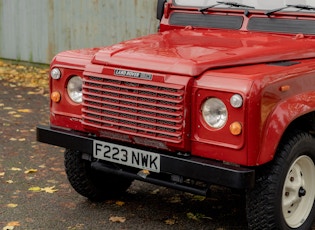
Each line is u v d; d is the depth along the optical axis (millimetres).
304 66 4285
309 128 4371
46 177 5750
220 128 3900
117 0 10961
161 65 4078
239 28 5102
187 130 4012
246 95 3756
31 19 11969
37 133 4719
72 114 4586
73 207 5043
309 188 4500
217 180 3906
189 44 4590
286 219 4344
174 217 4875
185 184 4215
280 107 3926
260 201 4090
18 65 12305
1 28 12383
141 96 4133
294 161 4176
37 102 9109
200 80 3951
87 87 4383
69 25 11570
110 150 4371
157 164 4148
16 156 6371
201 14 5312
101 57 4359
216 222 4793
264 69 4062
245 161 3834
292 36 4867
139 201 5223
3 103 8984
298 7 4852
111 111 4301
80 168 4918
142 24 10828
